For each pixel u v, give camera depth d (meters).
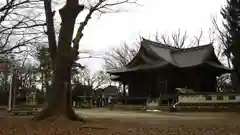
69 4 13.95
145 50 42.34
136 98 40.22
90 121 14.76
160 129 12.55
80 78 71.44
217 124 14.67
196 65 36.41
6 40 13.38
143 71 40.56
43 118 13.67
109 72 43.19
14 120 14.41
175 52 43.62
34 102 42.53
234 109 28.69
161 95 36.00
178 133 11.55
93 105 50.00
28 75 48.12
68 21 14.01
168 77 38.81
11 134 10.81
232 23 32.75
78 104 46.91
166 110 31.89
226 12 34.25
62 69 13.91
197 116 22.41
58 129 11.81
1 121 14.10
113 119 16.70
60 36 14.09
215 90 41.47
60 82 13.90
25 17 13.38
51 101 13.82
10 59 16.84
